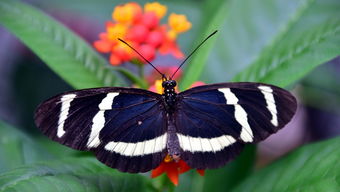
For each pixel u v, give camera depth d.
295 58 0.35
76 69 0.35
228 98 0.33
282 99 0.32
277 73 0.35
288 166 0.34
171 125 0.33
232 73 0.38
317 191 0.32
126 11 0.36
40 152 0.36
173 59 0.50
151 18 0.36
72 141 0.32
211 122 0.33
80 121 0.32
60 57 0.35
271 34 0.38
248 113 0.33
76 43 0.36
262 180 0.34
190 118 0.33
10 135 0.36
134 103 0.33
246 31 0.38
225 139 0.33
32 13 0.36
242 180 0.36
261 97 0.32
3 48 0.49
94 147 0.32
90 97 0.33
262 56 0.35
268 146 0.52
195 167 0.33
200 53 0.34
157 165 0.33
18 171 0.32
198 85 0.34
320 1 0.39
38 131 0.46
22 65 0.47
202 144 0.33
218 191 0.37
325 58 0.34
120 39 0.35
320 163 0.33
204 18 0.39
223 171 0.37
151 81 0.38
